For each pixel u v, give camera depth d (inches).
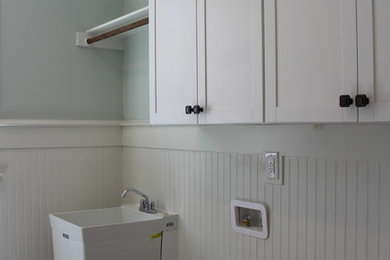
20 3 103.1
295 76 55.6
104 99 116.0
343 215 63.9
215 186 86.3
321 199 66.9
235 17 64.1
